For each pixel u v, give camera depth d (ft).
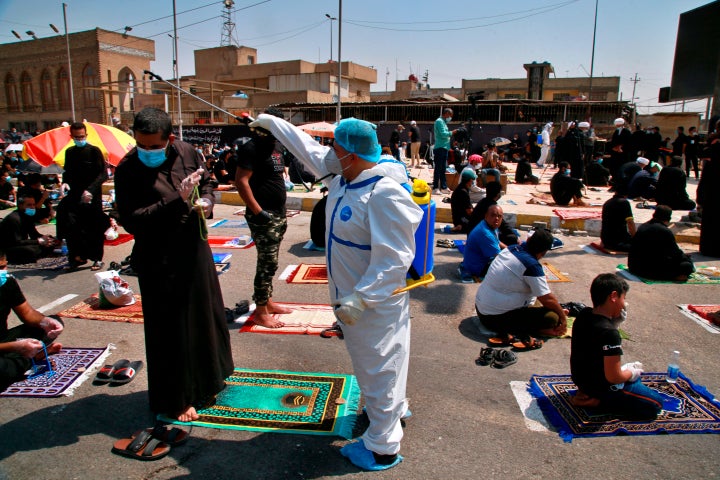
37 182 27.50
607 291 10.16
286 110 87.10
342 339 14.11
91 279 20.04
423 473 8.74
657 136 44.78
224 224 30.17
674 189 32.45
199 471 8.77
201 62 150.71
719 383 12.01
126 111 129.70
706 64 58.23
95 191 20.59
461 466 8.95
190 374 9.91
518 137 68.59
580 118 74.95
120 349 13.52
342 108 83.66
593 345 10.14
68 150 20.42
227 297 17.70
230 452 9.27
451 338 14.51
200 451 9.30
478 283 19.04
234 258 22.67
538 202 34.47
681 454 9.29
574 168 42.57
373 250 7.84
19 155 57.16
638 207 33.94
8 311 11.57
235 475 8.67
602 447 9.51
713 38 57.06
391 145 59.11
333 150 8.46
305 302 17.20
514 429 10.11
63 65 132.46
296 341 13.93
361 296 7.72
